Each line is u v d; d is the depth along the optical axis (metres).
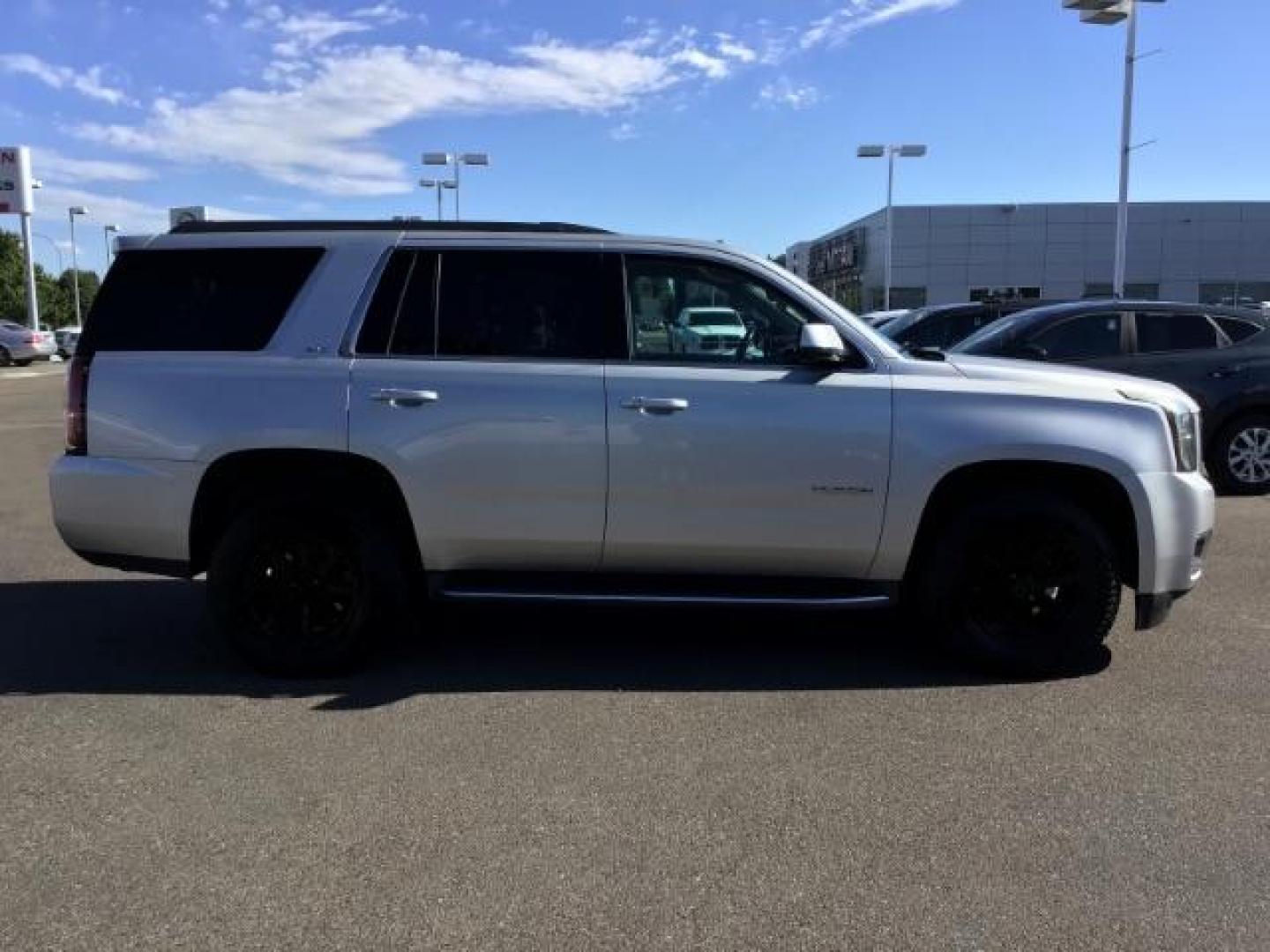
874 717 4.59
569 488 4.91
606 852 3.43
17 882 3.26
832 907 3.12
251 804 3.77
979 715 4.61
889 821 3.64
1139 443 4.90
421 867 3.34
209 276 5.10
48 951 2.90
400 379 4.91
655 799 3.81
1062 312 10.16
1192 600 6.41
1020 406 4.88
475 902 3.14
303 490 4.99
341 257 5.07
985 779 3.96
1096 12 22.22
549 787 3.90
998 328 10.46
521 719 4.57
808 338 4.71
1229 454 10.16
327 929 3.01
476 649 5.57
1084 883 3.24
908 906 3.12
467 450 4.89
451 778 3.97
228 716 4.61
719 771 4.04
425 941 2.95
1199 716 4.59
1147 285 57.31
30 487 10.95
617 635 5.83
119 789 3.89
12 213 47.16
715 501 4.89
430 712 4.65
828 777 3.99
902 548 4.96
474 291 5.03
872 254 59.66
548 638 5.75
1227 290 56.97
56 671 5.21
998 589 5.06
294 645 5.07
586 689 4.95
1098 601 4.96
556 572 5.12
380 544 5.02
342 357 4.97
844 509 4.90
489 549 5.02
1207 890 3.21
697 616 6.19
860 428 4.86
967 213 57.12
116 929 3.01
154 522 4.98
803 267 76.88
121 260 5.14
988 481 5.06
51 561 7.61
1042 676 5.07
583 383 4.89
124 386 4.99
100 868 3.33
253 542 5.00
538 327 5.00
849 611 6.23
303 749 4.24
